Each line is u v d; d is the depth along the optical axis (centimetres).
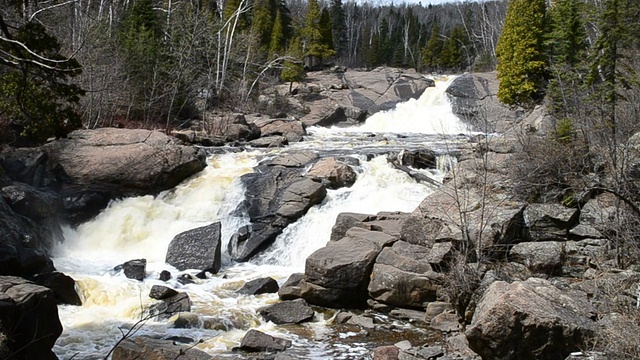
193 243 1658
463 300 1187
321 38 5572
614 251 1245
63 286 1303
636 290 1011
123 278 1468
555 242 1316
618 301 1003
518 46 3195
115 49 3058
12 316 808
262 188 1955
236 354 1064
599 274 1159
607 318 927
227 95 4075
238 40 4409
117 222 1927
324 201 1884
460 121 3700
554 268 1263
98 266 1593
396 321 1277
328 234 1742
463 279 1188
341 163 2012
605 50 1502
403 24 9931
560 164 1425
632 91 1573
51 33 2784
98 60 2822
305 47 5628
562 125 1498
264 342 1092
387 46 7494
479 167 1552
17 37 1217
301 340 1149
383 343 1134
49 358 881
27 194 1719
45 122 1298
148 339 1009
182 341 1122
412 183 1930
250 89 4191
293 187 1903
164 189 2089
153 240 1881
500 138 1880
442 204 1456
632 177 1316
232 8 5122
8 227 1412
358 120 4112
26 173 1962
